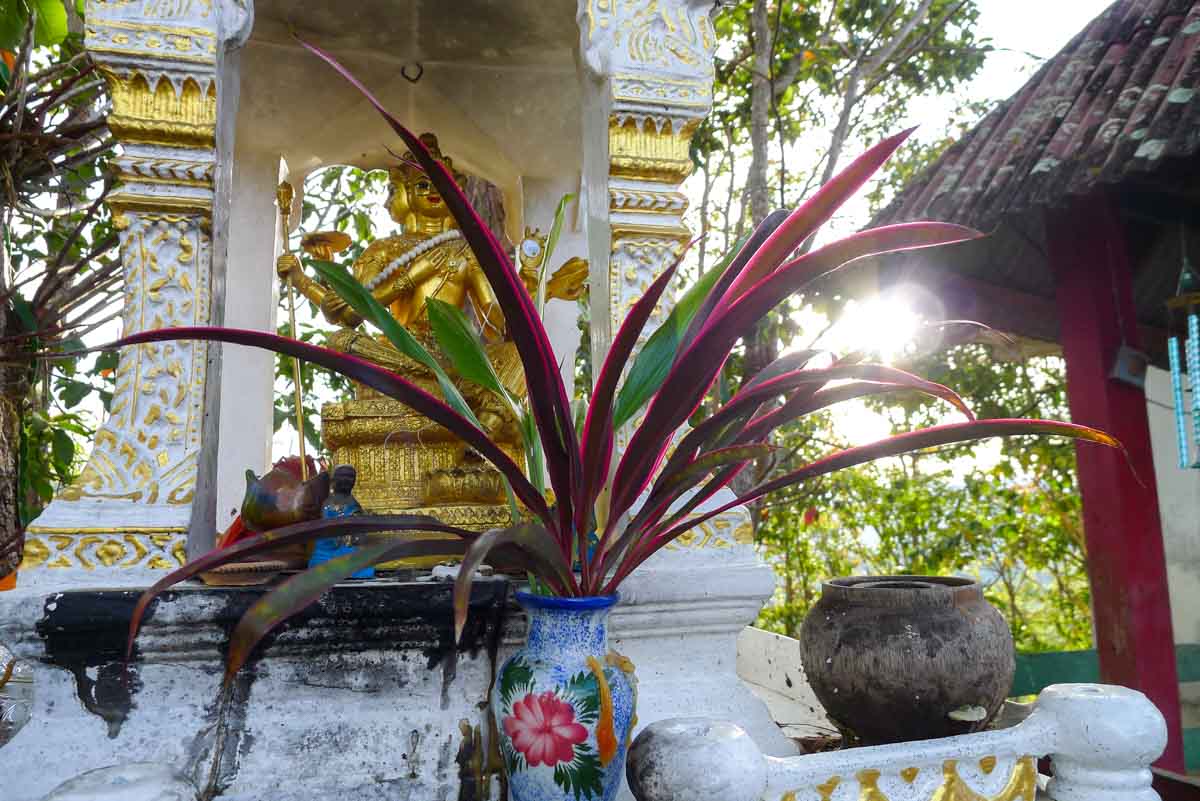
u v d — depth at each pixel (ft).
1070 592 26.96
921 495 25.82
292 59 10.87
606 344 7.60
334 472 6.59
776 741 6.75
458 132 12.12
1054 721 6.03
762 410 10.05
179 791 4.51
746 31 19.12
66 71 12.07
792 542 25.64
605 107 7.73
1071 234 14.11
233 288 11.03
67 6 12.40
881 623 6.28
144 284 6.63
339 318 8.70
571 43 10.57
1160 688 12.76
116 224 6.62
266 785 5.79
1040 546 25.67
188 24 6.68
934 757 5.70
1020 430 5.23
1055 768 6.20
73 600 5.50
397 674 6.20
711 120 19.11
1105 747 5.79
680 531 5.76
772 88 16.01
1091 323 13.76
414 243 9.18
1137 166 10.76
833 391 5.68
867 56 18.52
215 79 6.72
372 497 8.21
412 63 11.17
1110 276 13.92
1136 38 13.73
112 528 6.17
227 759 5.78
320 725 5.98
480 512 7.72
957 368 25.04
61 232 13.08
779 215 5.77
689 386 4.91
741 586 6.99
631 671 5.65
